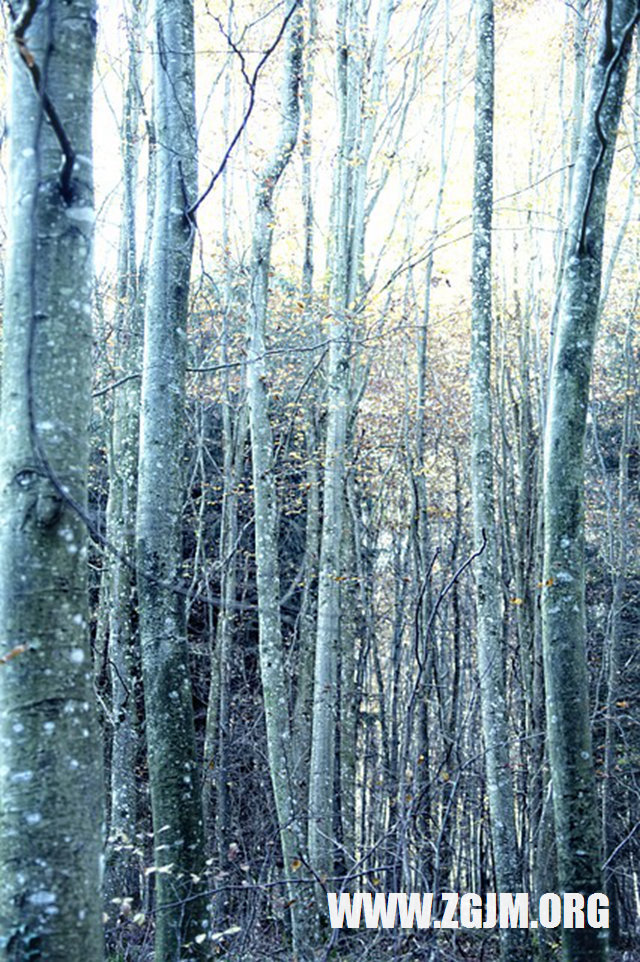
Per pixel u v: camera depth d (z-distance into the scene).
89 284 4.03
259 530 11.62
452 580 9.06
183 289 7.71
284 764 11.09
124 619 13.55
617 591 19.19
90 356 4.02
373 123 15.99
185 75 7.88
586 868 6.77
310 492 17.72
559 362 7.28
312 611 18.45
